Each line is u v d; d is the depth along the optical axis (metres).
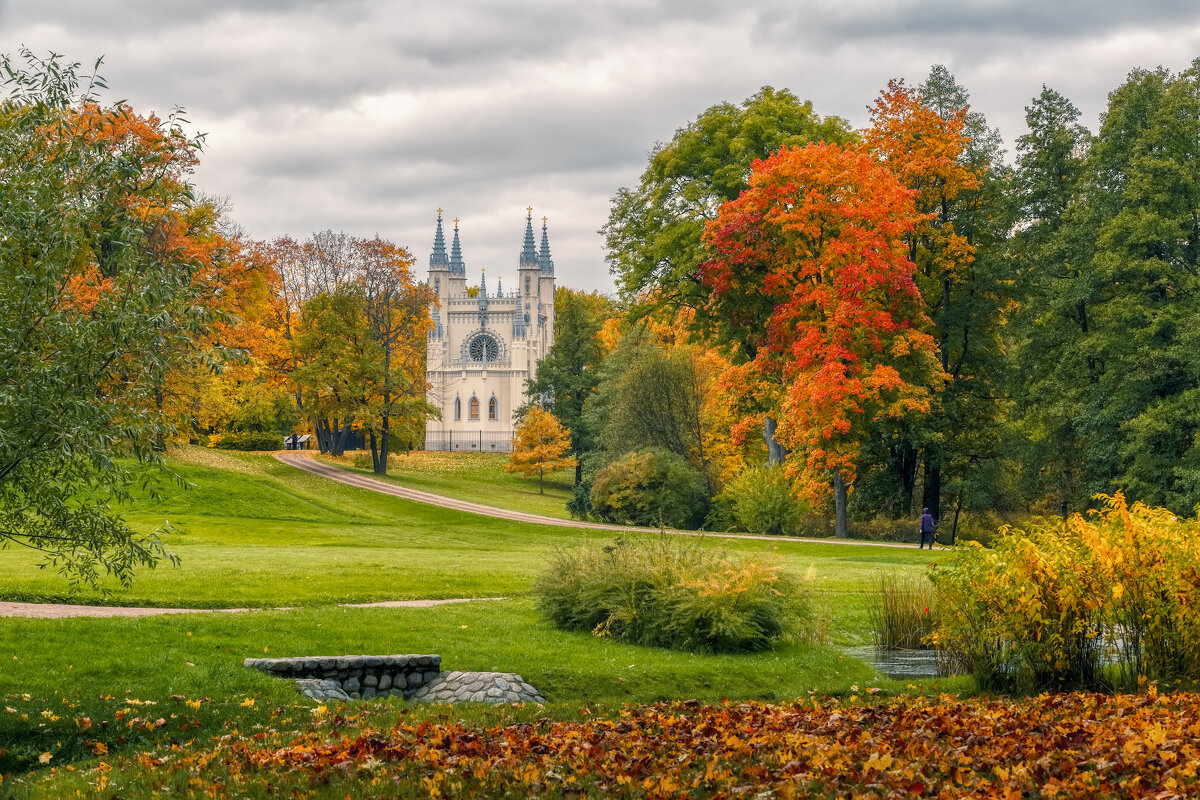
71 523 12.95
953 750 9.90
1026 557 14.84
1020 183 47.47
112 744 12.16
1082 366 43.88
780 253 40.72
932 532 39.38
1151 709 11.80
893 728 11.20
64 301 12.88
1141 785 8.34
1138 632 14.76
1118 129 43.31
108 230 13.15
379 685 15.45
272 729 12.62
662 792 8.91
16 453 11.97
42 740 12.07
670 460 55.16
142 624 17.05
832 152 40.38
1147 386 40.66
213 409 70.25
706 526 53.25
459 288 139.62
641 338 68.38
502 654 16.94
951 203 47.41
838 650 19.28
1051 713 12.09
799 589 19.94
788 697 15.65
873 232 39.12
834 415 38.06
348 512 53.91
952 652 16.62
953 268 46.59
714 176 46.16
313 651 16.36
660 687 15.98
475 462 90.75
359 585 24.55
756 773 9.38
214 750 11.40
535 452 81.50
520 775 9.54
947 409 46.28
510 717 13.34
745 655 18.44
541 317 136.50
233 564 28.02
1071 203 47.12
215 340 13.95
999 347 49.19
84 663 14.73
